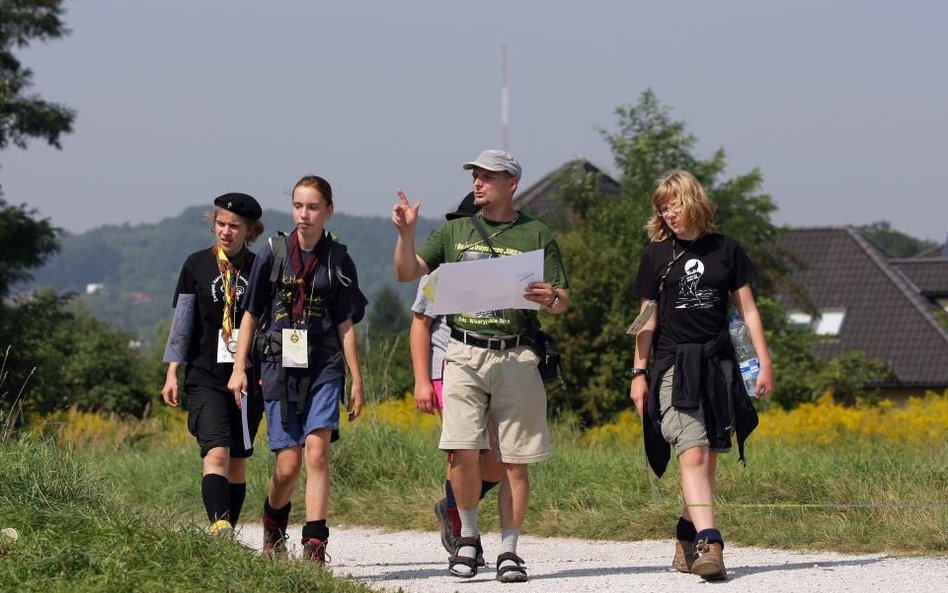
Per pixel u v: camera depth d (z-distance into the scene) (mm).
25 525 13445
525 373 14953
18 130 74438
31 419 41469
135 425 39938
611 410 50156
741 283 15133
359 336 33188
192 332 16078
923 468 21344
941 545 16531
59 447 17297
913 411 40062
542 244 15188
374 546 20094
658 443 15414
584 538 20250
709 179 76062
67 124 75750
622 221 60844
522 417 15016
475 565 15398
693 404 14781
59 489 15484
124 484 26406
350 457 25344
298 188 15117
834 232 123375
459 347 15016
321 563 14961
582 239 56875
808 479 20781
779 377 60156
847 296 116062
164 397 16156
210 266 16094
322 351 15219
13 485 15156
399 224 14656
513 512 15125
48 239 74375
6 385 59312
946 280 128375
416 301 15719
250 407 16031
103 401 99875
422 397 15672
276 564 12930
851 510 18766
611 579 14898
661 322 15297
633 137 77625
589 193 78000
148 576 12008
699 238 15211
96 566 12195
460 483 15289
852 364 84625
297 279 15094
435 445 26438
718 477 21516
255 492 24438
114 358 106188
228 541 13492
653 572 15492
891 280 116750
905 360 108938
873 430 36594
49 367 70500
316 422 15016
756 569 15453
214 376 16000
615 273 51594
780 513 19156
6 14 74562
